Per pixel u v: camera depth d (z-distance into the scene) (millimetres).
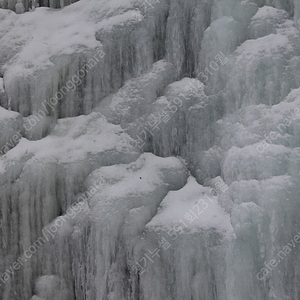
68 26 12039
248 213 8727
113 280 9555
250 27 10516
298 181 8906
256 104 9797
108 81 11242
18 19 12438
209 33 10578
